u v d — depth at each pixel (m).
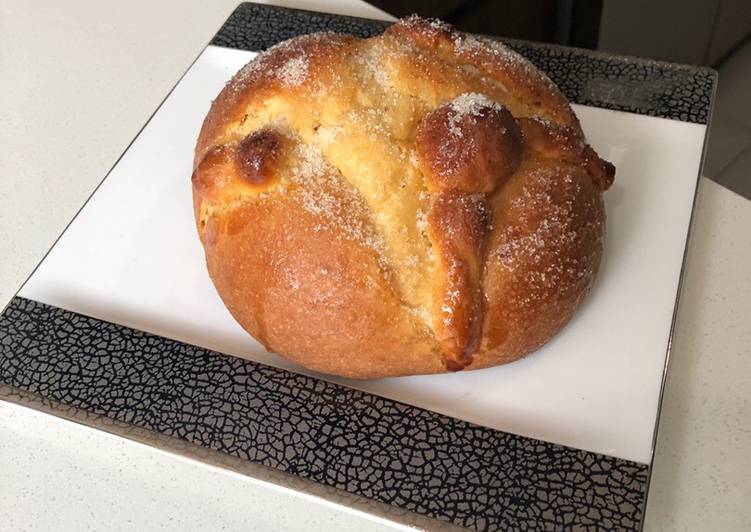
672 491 0.27
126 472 0.28
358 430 0.27
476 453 0.26
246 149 0.26
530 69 0.30
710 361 0.30
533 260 0.26
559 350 0.29
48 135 0.41
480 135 0.25
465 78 0.28
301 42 0.29
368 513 0.25
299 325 0.26
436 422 0.27
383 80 0.27
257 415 0.27
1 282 0.35
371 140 0.26
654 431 0.26
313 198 0.26
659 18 0.63
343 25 0.41
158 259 0.33
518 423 0.27
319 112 0.27
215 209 0.28
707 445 0.28
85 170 0.39
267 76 0.28
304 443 0.26
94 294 0.32
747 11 0.63
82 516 0.27
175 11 0.48
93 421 0.27
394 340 0.26
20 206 0.38
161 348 0.29
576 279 0.27
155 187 0.35
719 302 0.31
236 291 0.28
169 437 0.27
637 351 0.28
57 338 0.30
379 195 0.26
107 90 0.44
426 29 0.29
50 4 0.49
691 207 0.32
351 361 0.27
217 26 0.47
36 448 0.29
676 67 0.37
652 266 0.31
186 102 0.38
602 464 0.25
